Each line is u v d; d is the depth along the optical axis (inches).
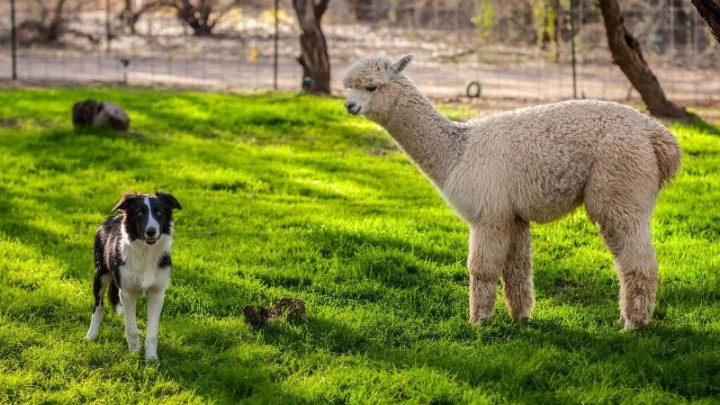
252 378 278.5
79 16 1457.9
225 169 551.5
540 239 421.1
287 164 566.9
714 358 283.9
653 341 298.7
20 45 1190.9
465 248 408.2
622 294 308.5
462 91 836.0
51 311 335.6
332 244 414.0
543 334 310.3
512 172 300.0
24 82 865.5
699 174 515.8
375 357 296.7
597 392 265.4
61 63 1049.5
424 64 1041.5
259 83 911.0
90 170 542.3
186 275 369.1
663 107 647.1
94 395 271.1
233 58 1123.3
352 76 313.6
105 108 628.1
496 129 306.5
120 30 1325.0
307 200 495.5
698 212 443.5
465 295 354.3
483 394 266.8
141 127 655.1
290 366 289.4
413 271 384.5
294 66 1057.5
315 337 313.3
